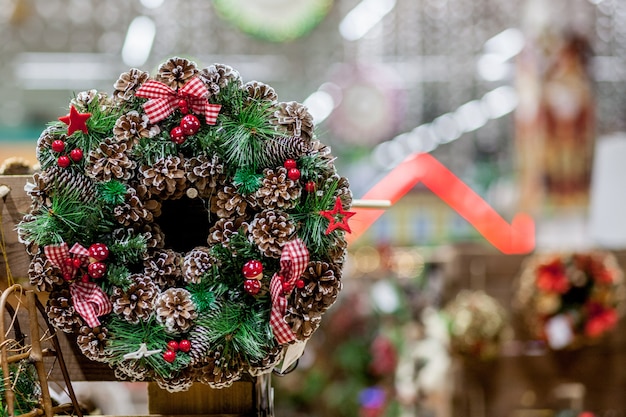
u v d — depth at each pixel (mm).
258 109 1142
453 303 2742
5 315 1291
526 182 4215
